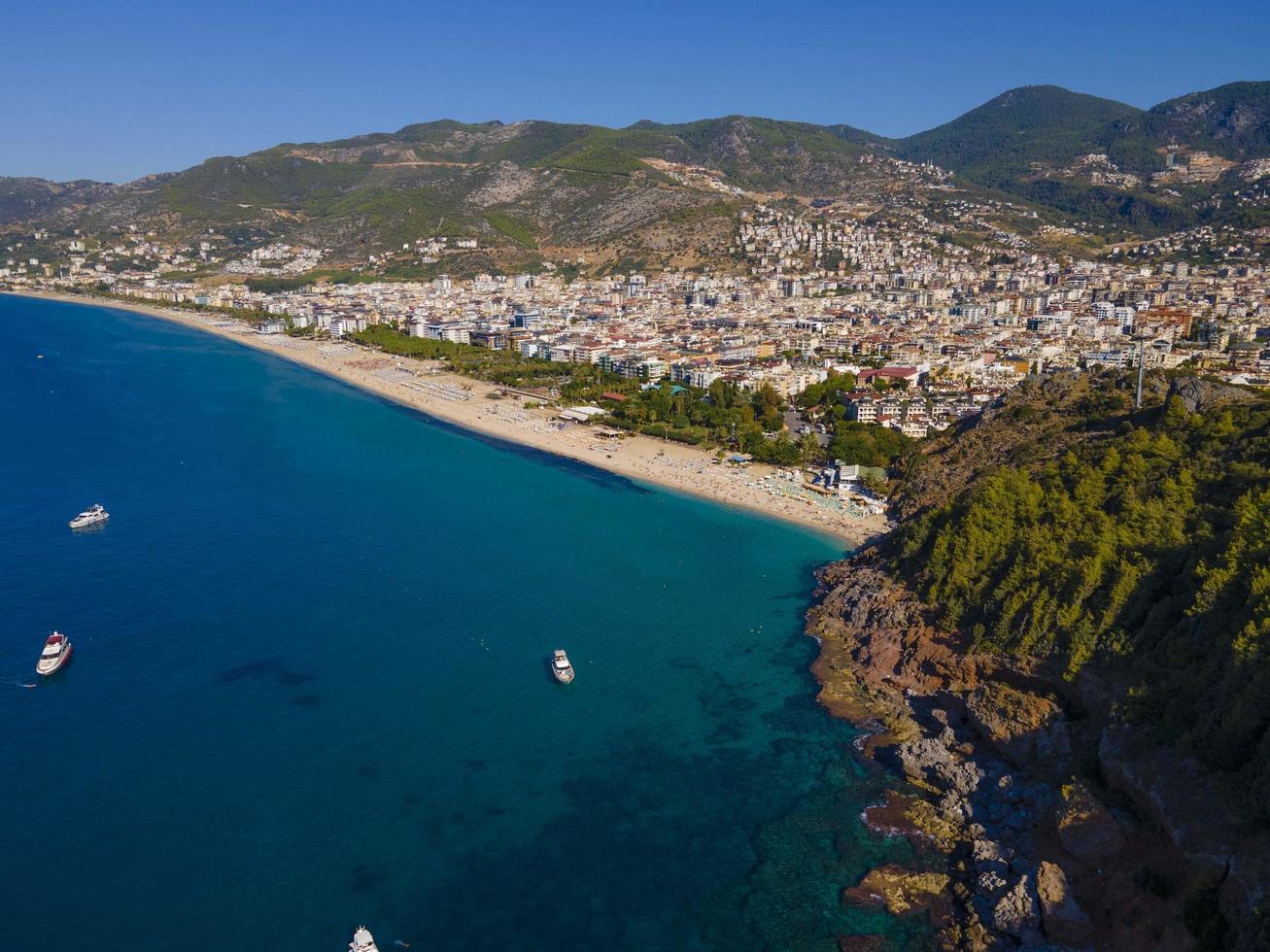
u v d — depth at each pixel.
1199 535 165.62
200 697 177.88
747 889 130.12
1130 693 139.38
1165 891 116.44
